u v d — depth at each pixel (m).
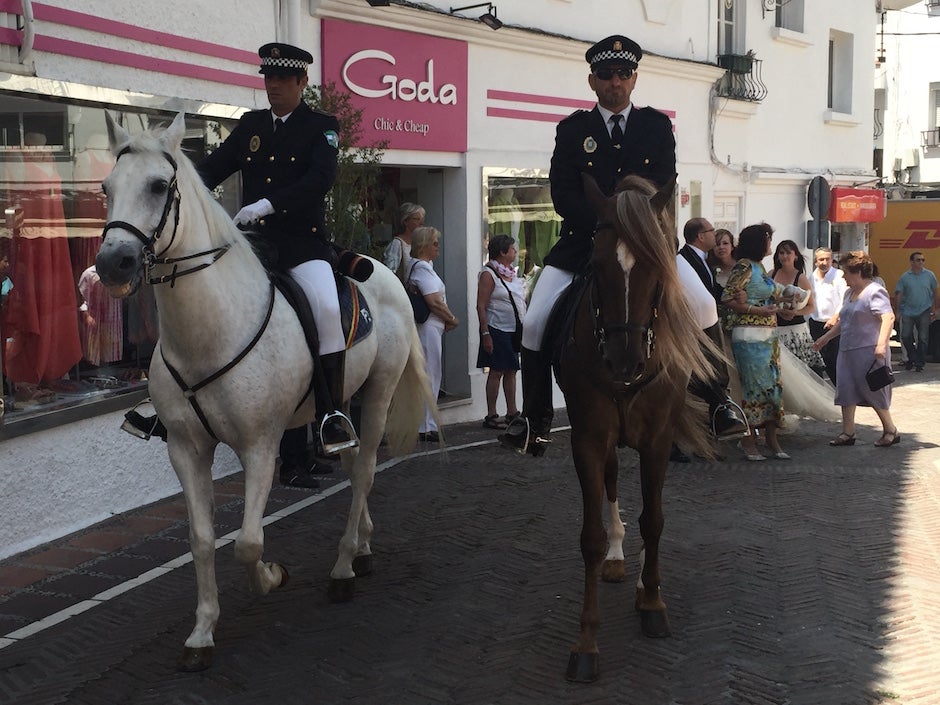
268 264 5.05
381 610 5.48
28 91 6.49
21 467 6.52
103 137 7.48
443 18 10.94
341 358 5.27
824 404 10.95
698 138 15.94
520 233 12.62
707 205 16.31
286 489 8.21
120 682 4.56
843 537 6.91
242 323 4.63
